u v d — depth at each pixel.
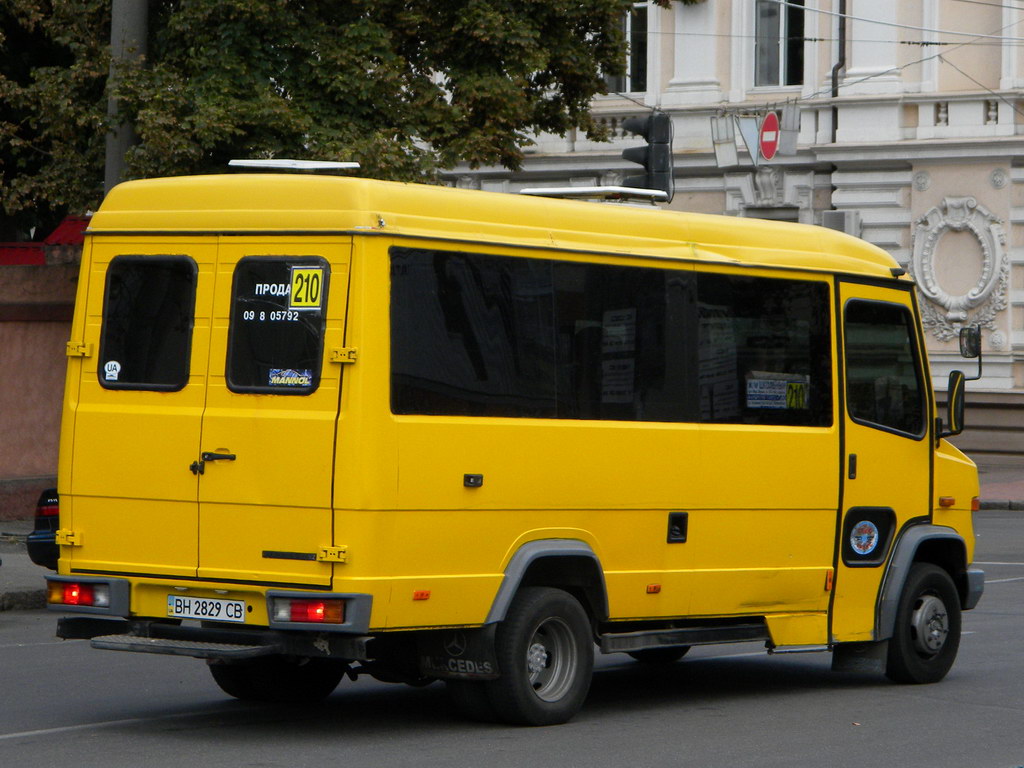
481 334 10.79
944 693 13.23
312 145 22.67
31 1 23.86
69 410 11.18
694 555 12.08
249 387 10.48
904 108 37.56
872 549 13.33
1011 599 19.98
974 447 37.97
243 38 22.67
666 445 11.84
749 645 16.30
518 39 24.70
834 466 12.98
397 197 10.48
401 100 24.02
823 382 13.00
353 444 10.08
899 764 10.22
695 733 11.21
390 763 9.91
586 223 11.59
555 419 11.19
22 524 24.31
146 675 13.66
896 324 13.72
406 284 10.40
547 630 11.26
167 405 10.79
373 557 10.12
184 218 10.88
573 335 11.38
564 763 10.02
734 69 38.88
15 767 9.75
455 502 10.53
